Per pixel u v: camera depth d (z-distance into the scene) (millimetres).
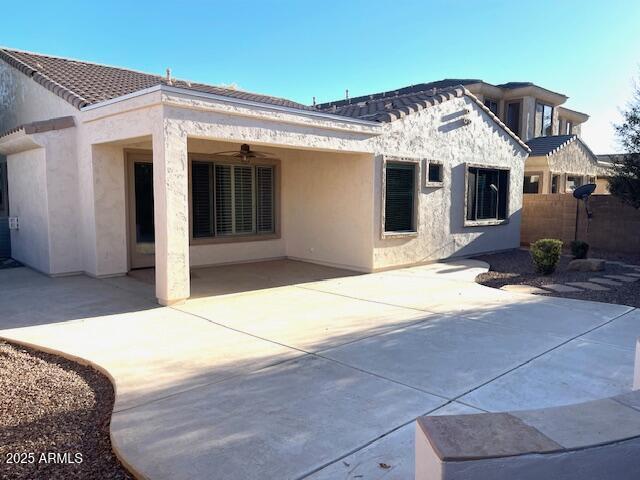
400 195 13258
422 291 10352
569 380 5359
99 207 11164
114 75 15805
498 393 5004
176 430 4207
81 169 11484
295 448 3918
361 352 6312
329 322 7840
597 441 2557
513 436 2584
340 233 13234
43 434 4211
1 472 3604
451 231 14875
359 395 4953
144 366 5789
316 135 10797
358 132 11648
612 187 14898
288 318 8094
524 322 7758
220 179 13398
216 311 8555
